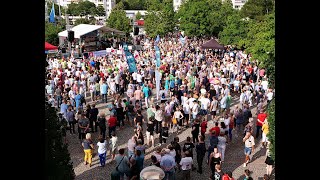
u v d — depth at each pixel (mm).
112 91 21062
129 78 22688
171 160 10133
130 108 16500
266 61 14641
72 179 7809
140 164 10523
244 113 15109
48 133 7129
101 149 12055
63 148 7742
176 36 65875
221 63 29016
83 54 35594
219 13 54312
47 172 6215
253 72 24641
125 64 26281
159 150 10883
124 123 16953
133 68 21828
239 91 23047
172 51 40250
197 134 13914
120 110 16016
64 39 42469
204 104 16859
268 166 10930
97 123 15594
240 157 13141
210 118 17875
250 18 47281
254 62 26141
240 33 41969
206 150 13070
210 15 54031
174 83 20984
